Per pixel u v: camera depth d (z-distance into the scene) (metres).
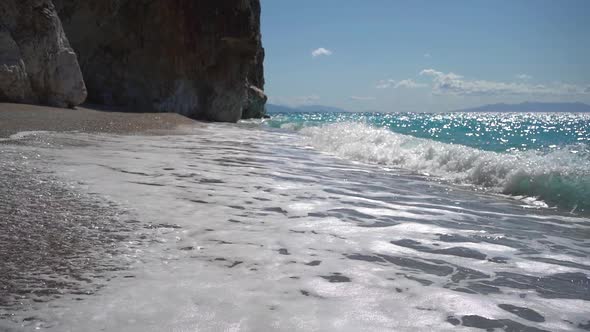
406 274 2.66
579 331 2.02
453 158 7.42
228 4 24.92
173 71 23.36
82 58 20.83
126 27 21.59
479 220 4.29
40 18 13.68
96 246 2.80
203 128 16.42
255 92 36.81
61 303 1.99
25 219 3.21
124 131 11.30
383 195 5.36
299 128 20.05
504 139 16.08
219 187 5.15
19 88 13.20
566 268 2.94
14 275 2.27
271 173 6.60
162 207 3.94
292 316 2.00
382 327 1.94
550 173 5.44
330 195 5.13
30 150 6.48
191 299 2.11
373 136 10.95
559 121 41.69
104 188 4.50
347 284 2.43
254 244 3.06
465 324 2.03
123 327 1.80
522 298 2.39
